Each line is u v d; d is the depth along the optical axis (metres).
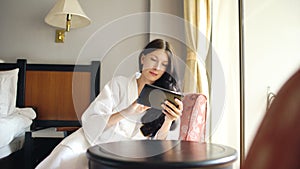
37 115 2.31
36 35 2.40
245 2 1.83
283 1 1.73
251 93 1.75
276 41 1.72
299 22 1.68
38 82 2.34
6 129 1.65
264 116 0.39
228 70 1.97
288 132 0.35
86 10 2.40
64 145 1.19
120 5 2.40
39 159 2.10
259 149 0.37
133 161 0.85
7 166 1.74
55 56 2.39
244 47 1.80
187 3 2.11
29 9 2.42
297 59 1.64
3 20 2.41
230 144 1.90
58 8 2.11
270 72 1.71
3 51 2.39
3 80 2.13
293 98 0.36
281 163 0.34
